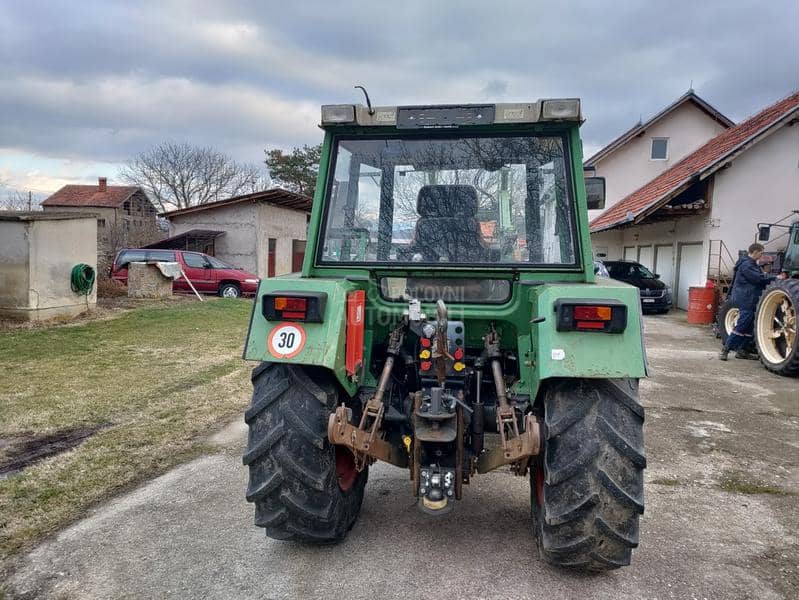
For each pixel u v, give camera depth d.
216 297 17.11
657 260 19.75
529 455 2.59
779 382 7.42
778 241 15.51
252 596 2.70
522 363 2.98
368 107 3.13
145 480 3.99
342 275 3.17
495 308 3.05
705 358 9.20
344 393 3.04
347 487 3.14
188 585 2.78
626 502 2.53
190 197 46.97
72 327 10.41
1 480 3.92
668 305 16.33
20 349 8.41
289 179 43.06
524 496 3.81
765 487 4.03
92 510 3.54
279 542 3.18
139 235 26.84
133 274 15.30
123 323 11.02
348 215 3.26
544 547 2.71
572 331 2.52
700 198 16.36
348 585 2.78
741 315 8.66
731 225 15.62
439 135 3.19
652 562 3.02
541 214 3.09
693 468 4.39
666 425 5.50
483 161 3.16
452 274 3.07
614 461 2.54
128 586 2.77
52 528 3.31
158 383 6.61
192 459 4.39
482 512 3.57
